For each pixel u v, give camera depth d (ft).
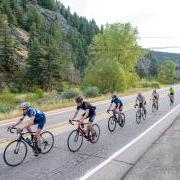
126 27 213.66
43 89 299.99
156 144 38.24
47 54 308.19
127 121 59.52
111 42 215.51
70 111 80.59
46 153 33.32
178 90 214.69
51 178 25.45
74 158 31.58
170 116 67.15
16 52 355.36
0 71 312.91
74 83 369.09
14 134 44.06
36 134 31.48
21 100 202.28
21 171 27.07
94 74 180.34
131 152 34.32
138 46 213.87
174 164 29.55
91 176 26.14
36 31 443.73
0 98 202.59
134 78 214.07
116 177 25.86
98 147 36.58
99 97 132.98
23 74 317.63
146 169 27.96
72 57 491.31
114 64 178.19
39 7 614.75
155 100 78.89
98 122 57.41
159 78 447.83
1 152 33.17
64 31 595.47
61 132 46.11
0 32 336.90
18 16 498.28
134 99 124.98
